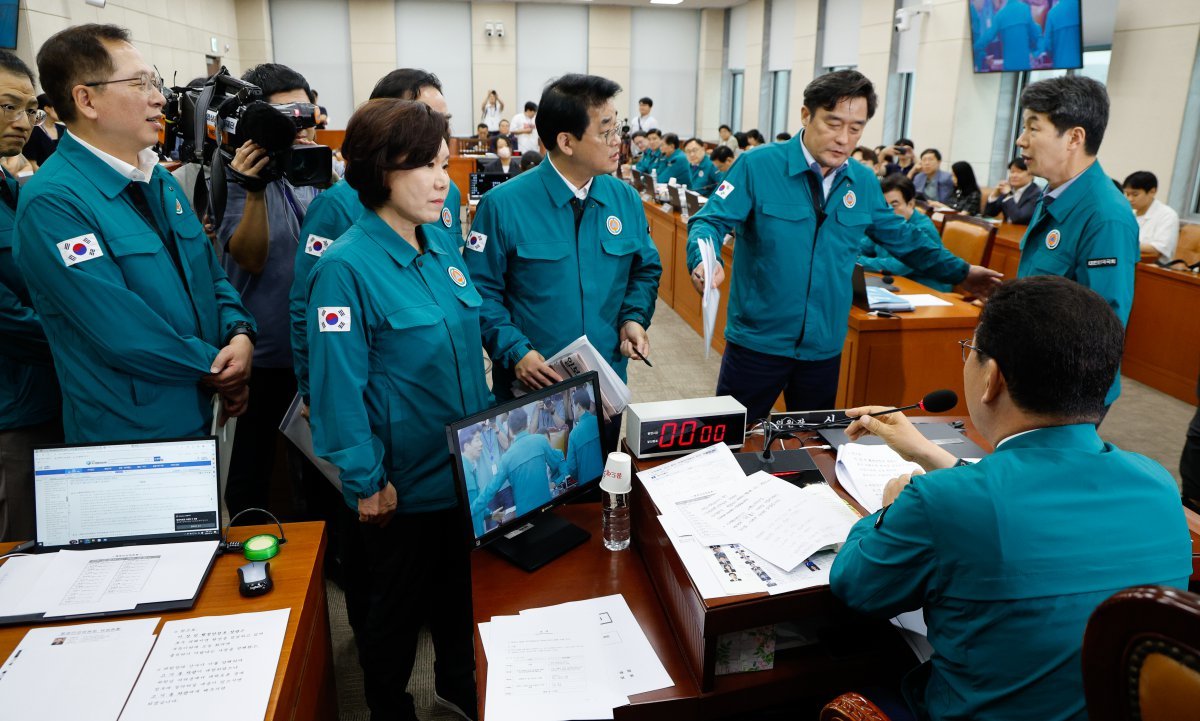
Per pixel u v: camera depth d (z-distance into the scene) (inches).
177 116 95.7
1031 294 40.3
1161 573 39.3
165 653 48.6
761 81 532.4
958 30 316.8
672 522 53.2
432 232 67.9
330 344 58.4
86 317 63.8
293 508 103.7
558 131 75.9
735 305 102.6
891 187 150.4
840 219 95.5
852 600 44.9
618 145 77.9
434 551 70.2
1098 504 39.3
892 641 53.4
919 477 42.6
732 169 96.6
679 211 241.4
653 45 589.0
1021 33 281.0
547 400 62.1
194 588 54.0
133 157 68.5
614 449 81.4
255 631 50.8
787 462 61.6
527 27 564.4
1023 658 38.9
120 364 65.5
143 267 67.1
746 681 49.6
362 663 70.5
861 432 57.8
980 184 331.0
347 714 77.7
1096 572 38.6
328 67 550.9
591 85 73.9
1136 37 236.5
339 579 99.7
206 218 97.8
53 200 62.5
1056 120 85.0
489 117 549.3
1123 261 83.6
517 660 49.8
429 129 58.1
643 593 56.6
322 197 79.7
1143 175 182.2
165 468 58.5
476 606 54.8
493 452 58.2
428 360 63.0
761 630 49.7
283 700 46.5
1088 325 38.8
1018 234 208.7
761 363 100.4
